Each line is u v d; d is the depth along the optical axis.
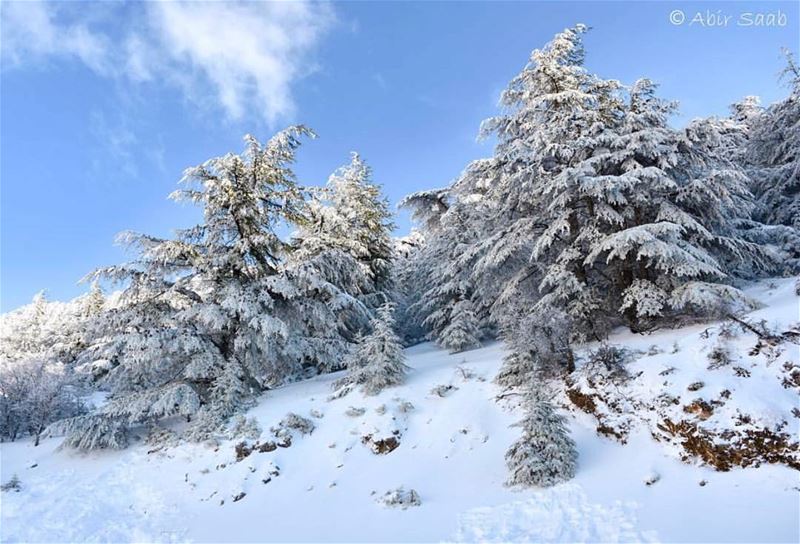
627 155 11.97
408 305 25.36
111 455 11.91
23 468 11.77
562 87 14.16
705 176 11.59
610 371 9.30
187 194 14.02
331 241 16.69
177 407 13.03
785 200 17.30
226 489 9.56
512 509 7.04
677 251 10.14
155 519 8.77
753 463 6.45
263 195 15.22
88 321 13.16
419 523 7.24
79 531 8.38
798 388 6.96
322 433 11.05
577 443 8.55
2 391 15.95
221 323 12.93
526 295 14.38
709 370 7.99
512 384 10.83
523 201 13.92
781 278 13.33
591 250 11.77
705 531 5.52
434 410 11.05
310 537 7.43
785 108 18.05
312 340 14.99
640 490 6.75
